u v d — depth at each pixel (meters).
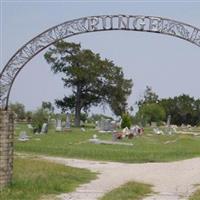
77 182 19.98
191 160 30.25
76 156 32.19
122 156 32.66
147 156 33.03
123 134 53.72
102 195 16.72
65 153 33.50
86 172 23.80
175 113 148.62
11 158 17.12
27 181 17.95
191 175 23.05
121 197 16.22
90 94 99.19
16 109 97.62
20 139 46.50
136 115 106.62
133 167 26.67
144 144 45.81
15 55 17.59
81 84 98.50
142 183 20.05
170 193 17.64
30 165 23.55
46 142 43.97
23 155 31.16
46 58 95.38
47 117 67.75
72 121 100.75
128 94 101.38
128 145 43.12
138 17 17.61
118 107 100.31
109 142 44.88
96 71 96.06
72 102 100.19
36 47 17.64
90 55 96.12
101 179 21.39
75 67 95.12
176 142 51.34
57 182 18.59
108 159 31.08
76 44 95.19
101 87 98.94
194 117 149.50
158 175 23.09
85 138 52.19
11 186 16.83
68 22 17.66
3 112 16.53
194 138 59.78
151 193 17.64
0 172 16.42
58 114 88.19
